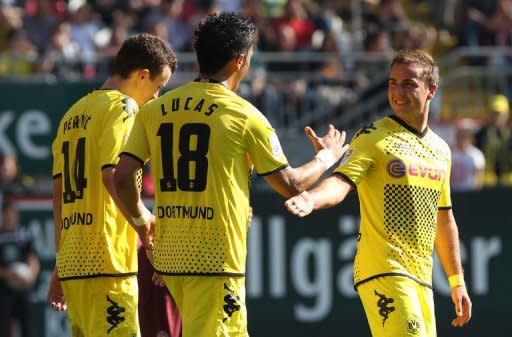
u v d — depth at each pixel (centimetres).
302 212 2073
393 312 2262
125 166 2173
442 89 5281
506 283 4522
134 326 2331
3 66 5050
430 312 2323
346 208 4512
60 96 4797
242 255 2141
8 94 4781
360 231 2347
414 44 5569
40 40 5491
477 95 5278
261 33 5406
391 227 2300
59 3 5753
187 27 5569
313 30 5550
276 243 4503
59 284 2500
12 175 4731
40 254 4553
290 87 5031
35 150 4788
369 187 2314
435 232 2366
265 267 4503
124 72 2367
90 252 2311
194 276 2114
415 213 2311
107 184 2259
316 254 4516
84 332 2344
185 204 2128
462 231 4544
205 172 2119
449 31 6034
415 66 2331
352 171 2255
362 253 2327
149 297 2572
